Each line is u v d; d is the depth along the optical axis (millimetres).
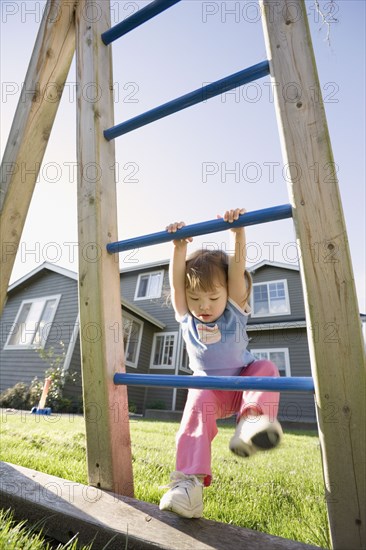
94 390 1279
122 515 983
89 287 1374
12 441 2543
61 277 11094
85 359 1319
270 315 11500
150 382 1195
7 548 806
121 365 1338
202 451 1117
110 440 1216
